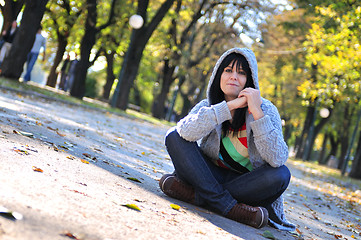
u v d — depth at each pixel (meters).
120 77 22.25
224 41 31.58
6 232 1.95
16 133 5.02
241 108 3.69
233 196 3.79
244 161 3.85
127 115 20.19
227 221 3.58
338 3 15.06
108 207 2.86
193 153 3.70
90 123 10.59
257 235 3.38
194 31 29.47
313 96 20.30
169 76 32.69
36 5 15.87
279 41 29.70
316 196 9.35
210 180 3.71
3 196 2.40
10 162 3.33
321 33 16.42
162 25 29.44
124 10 22.05
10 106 8.52
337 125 41.28
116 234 2.35
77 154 5.01
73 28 25.45
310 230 4.68
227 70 3.76
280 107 40.78
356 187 16.52
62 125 7.95
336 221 6.27
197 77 38.44
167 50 30.45
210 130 3.63
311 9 18.72
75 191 3.00
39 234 2.03
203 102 3.96
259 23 29.50
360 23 14.52
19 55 15.90
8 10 18.30
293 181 11.84
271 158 3.62
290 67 34.06
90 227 2.34
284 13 27.28
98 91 42.38
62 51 27.55
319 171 22.61
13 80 15.92
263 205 3.87
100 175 4.04
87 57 21.16
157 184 4.66
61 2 23.38
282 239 3.53
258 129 3.57
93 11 20.78
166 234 2.65
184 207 3.66
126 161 5.98
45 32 26.45
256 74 3.77
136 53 22.58
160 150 9.52
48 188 2.87
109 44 26.88
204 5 29.33
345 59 16.44
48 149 4.63
